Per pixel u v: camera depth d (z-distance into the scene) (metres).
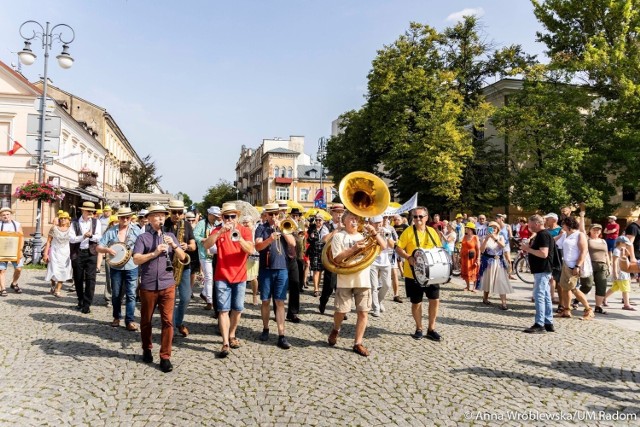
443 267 5.83
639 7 21.52
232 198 86.19
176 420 3.53
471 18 28.06
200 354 5.26
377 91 25.66
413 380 4.53
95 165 37.88
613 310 8.53
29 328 6.14
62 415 3.56
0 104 25.36
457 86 28.27
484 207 26.62
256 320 7.15
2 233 8.53
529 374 4.78
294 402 3.92
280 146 69.31
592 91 23.62
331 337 5.76
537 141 24.53
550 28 23.95
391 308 8.37
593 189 22.27
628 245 8.45
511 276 13.45
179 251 4.99
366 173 5.68
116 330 6.25
